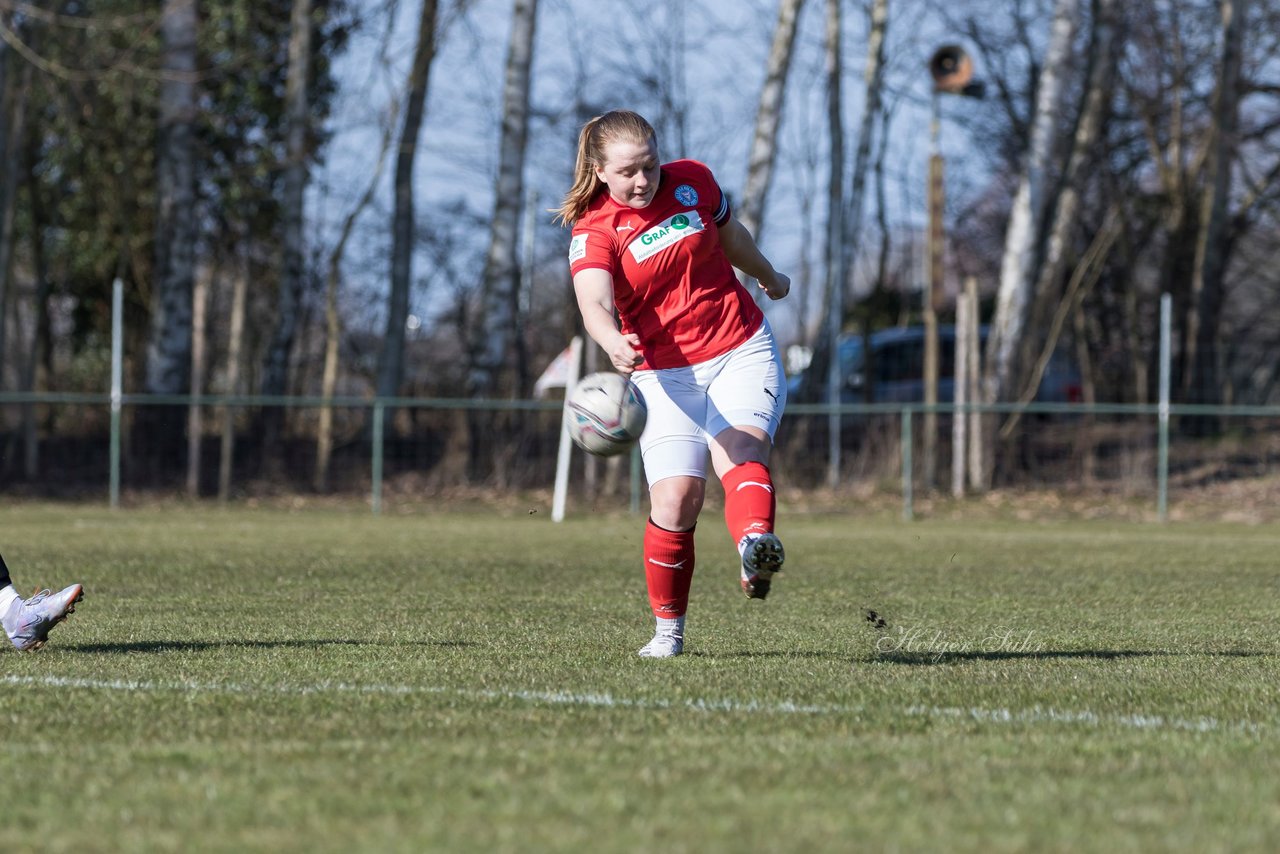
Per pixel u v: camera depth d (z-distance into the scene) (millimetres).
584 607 27500
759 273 19578
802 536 55312
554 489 76250
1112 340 109000
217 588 30984
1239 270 118312
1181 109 105250
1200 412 66562
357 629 23297
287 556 41000
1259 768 12391
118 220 100062
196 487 73375
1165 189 106375
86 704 15320
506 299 81688
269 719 14477
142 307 105000
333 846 9734
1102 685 17203
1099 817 10602
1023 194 76875
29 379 85812
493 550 44781
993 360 76875
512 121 81438
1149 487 72438
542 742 13305
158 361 86062
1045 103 76375
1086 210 107438
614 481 74312
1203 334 94375
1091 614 27203
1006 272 77125
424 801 10953
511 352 82125
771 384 18453
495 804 10859
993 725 14406
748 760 12484
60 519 61906
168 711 14922
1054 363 91625
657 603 19812
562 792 11234
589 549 45469
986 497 72562
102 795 11211
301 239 88250
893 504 71438
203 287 72375
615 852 9562
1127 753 12984
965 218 122500
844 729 14078
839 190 86750
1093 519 67812
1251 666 19328
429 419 78062
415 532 54750
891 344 91312
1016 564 40812
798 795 11172
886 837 9969
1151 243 114375
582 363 74375
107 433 81250
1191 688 17031
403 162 91938
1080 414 76250
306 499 74312
